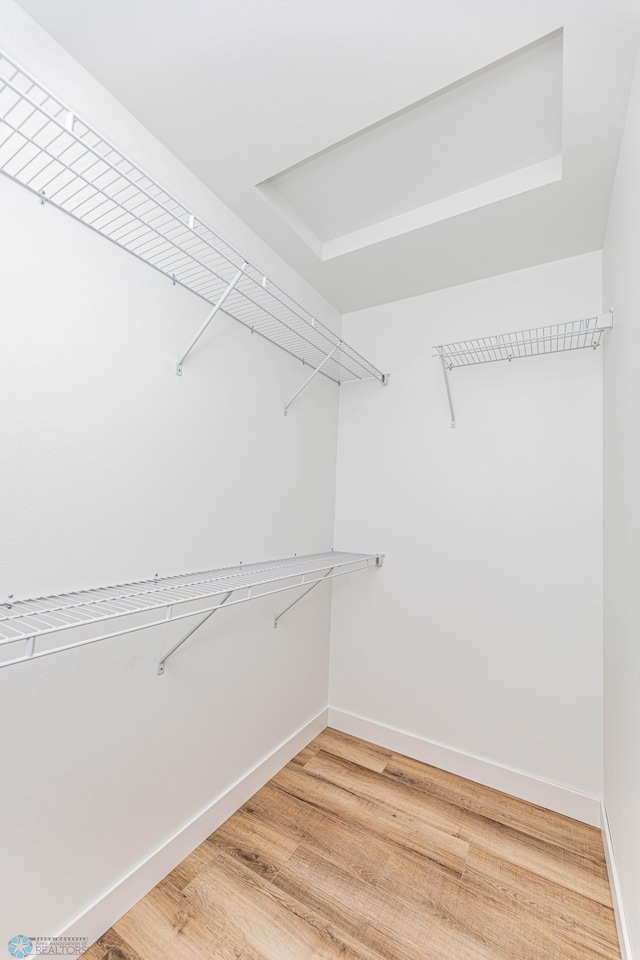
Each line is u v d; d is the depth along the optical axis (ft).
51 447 3.35
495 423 6.24
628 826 3.52
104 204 3.74
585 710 5.36
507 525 6.05
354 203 5.49
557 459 5.76
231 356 5.27
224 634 5.07
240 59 3.50
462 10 3.07
